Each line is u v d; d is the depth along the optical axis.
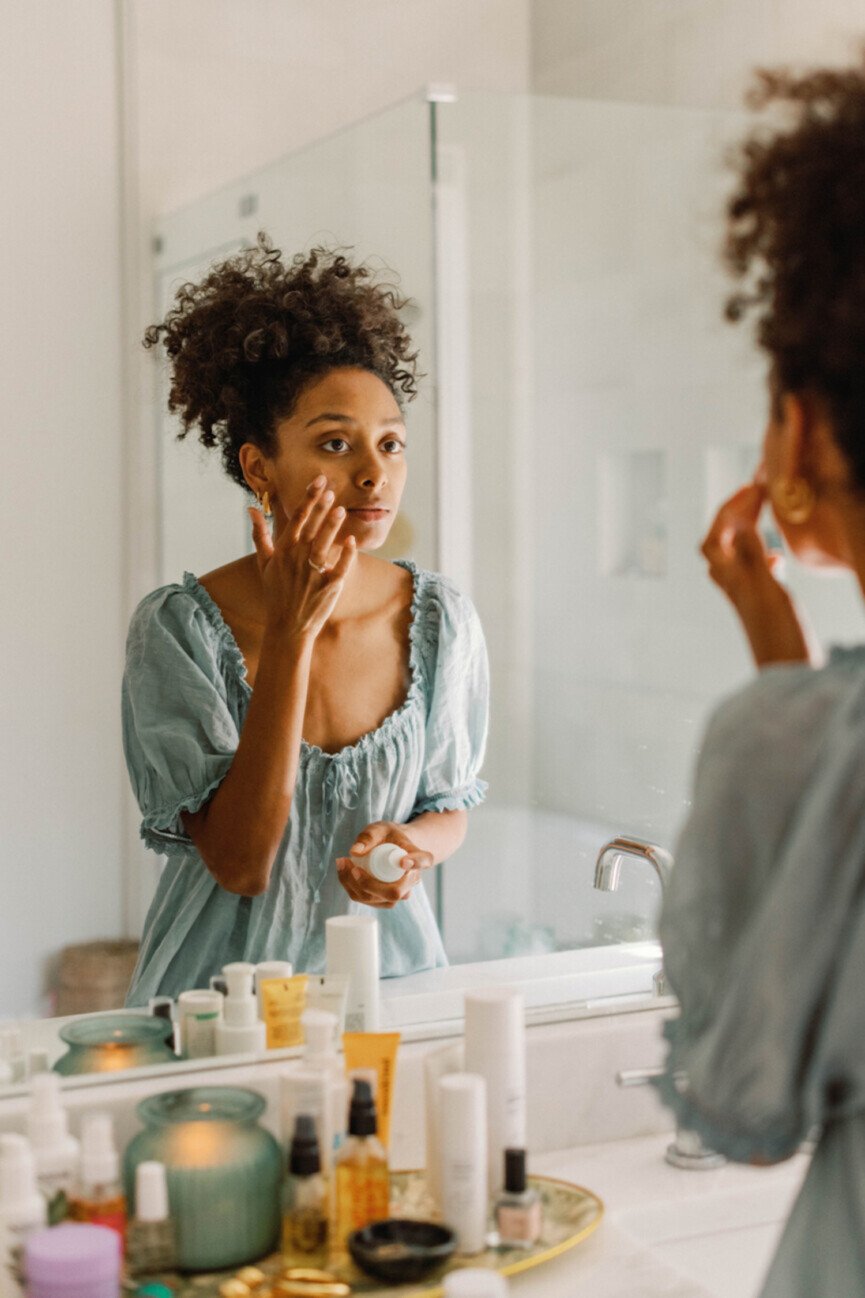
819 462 0.69
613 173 1.49
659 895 1.46
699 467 1.64
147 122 1.12
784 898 0.64
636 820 1.52
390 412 1.30
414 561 1.37
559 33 1.43
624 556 1.57
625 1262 1.02
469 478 1.43
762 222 0.71
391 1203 1.04
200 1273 0.95
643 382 1.57
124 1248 0.96
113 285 1.11
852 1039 0.63
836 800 0.64
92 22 1.10
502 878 1.38
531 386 1.47
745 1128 0.66
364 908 1.25
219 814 1.17
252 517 1.19
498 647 1.45
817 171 0.66
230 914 1.19
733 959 0.66
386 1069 1.08
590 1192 1.07
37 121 1.07
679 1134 1.20
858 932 0.63
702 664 1.62
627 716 1.54
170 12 1.13
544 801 1.44
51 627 1.10
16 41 1.07
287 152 1.21
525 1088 1.16
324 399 1.23
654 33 1.46
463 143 1.37
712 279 1.61
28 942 1.11
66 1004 1.12
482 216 1.42
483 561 1.44
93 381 1.11
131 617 1.14
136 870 1.15
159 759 1.15
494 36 1.37
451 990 1.32
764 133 0.77
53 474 1.09
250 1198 0.96
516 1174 0.99
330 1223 1.00
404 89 1.31
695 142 1.54
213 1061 1.14
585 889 1.42
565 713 1.48
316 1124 0.99
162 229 1.13
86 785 1.13
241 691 1.19
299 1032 1.18
